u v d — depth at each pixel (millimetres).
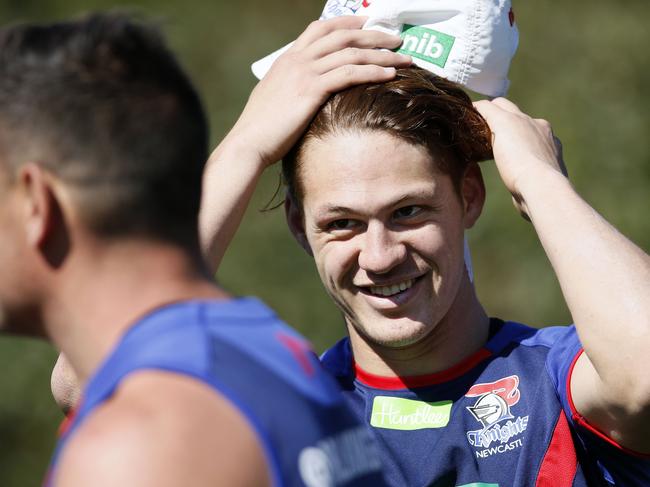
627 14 34531
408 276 8430
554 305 30984
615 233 7934
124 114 5688
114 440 4934
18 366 31984
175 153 5758
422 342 8812
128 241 5664
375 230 8344
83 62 5801
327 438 5664
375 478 5973
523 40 34344
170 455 4895
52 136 5621
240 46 36656
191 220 5875
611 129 32406
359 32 9164
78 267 5672
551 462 8375
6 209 5703
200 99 6137
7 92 5715
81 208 5621
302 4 37906
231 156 9102
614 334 7426
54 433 32000
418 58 9117
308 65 9062
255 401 5348
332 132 8500
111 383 5305
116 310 5664
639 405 7445
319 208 8523
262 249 32281
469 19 9086
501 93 9398
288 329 6125
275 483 5207
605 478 8375
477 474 8492
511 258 31234
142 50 5949
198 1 37312
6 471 31766
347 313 8789
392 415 8836
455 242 8602
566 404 8383
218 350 5453
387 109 8391
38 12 37500
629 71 33562
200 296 5793
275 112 8938
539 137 8930
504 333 9141
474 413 8680
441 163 8500
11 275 5727
